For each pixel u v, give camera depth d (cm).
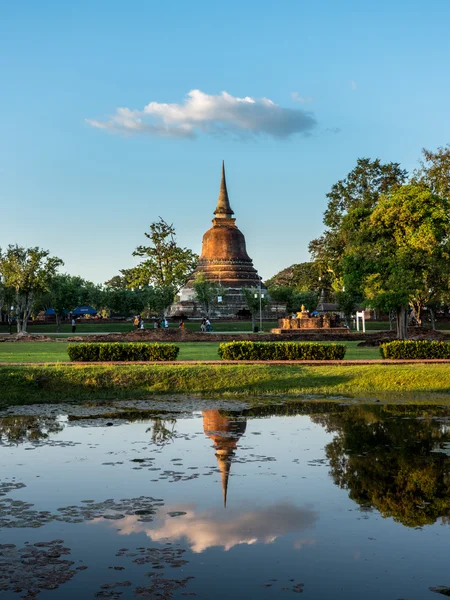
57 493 1200
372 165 7544
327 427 1861
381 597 802
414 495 1202
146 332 5528
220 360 3378
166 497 1179
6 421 1980
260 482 1275
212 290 9238
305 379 2741
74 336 5850
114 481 1277
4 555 914
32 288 6369
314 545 964
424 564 901
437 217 4800
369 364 3125
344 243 7575
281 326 6278
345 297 7762
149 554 924
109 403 2358
